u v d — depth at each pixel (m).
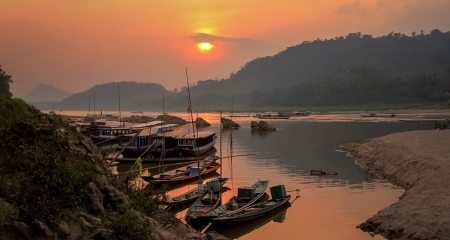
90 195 15.29
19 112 22.95
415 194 26.86
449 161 34.22
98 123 91.00
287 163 46.94
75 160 17.44
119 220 13.84
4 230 12.02
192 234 18.45
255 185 33.50
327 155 52.84
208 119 156.62
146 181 34.25
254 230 24.50
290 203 29.50
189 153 49.88
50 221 12.86
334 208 27.94
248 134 84.12
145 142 52.00
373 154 48.41
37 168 13.92
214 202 27.06
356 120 121.50
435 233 19.61
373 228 23.14
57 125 22.44
